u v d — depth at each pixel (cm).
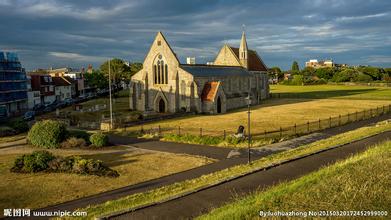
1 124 5669
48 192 2422
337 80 18925
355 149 2975
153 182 2653
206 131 4803
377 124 4931
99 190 2478
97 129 5281
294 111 7250
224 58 10256
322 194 1571
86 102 10000
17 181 2642
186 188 2298
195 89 7125
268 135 4359
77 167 2839
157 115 6353
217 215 1541
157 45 7562
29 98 9788
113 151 3750
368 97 10562
